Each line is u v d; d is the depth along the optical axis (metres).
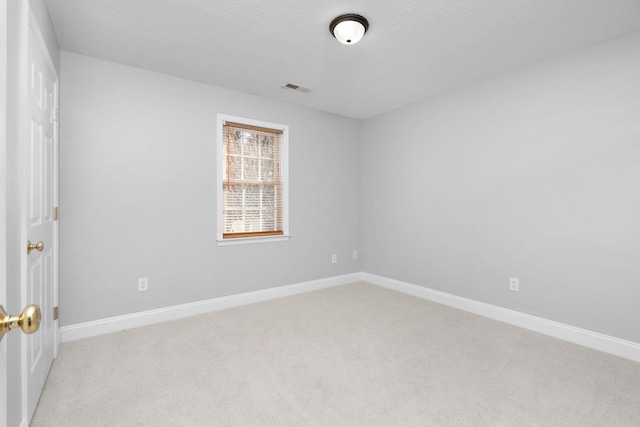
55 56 2.21
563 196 2.49
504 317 2.84
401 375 1.94
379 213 4.08
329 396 1.73
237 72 2.83
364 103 3.64
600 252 2.31
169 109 2.87
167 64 2.67
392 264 3.92
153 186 2.80
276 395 1.74
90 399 1.70
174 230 2.90
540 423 1.52
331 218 4.03
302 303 3.35
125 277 2.67
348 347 2.31
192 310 2.99
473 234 3.08
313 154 3.85
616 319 2.23
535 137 2.64
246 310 3.13
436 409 1.62
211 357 2.16
